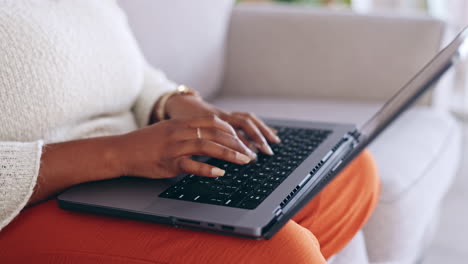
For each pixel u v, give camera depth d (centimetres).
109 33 80
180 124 64
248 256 52
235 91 157
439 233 151
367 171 83
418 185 103
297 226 57
